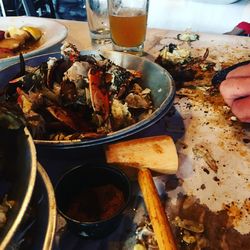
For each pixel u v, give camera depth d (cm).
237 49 68
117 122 41
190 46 70
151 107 45
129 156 35
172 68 59
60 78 47
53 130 40
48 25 74
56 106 42
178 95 53
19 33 70
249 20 102
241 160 40
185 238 31
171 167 35
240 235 31
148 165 35
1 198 24
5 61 54
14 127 26
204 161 40
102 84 45
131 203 34
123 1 63
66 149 35
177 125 46
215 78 55
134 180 36
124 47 65
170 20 111
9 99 43
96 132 39
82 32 78
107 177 34
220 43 71
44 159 38
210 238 31
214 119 47
